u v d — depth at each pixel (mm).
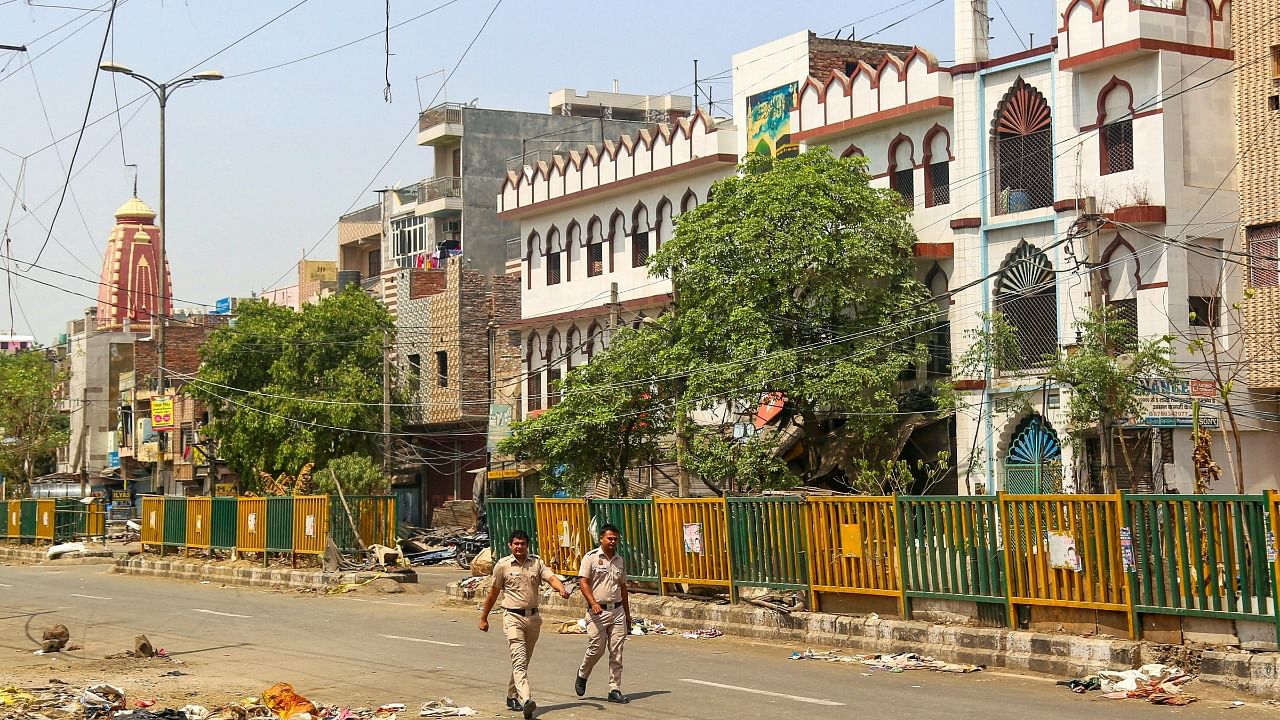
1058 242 25703
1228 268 27453
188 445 67375
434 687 15078
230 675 16328
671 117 67250
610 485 34531
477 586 25906
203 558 37094
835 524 18875
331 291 67750
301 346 50500
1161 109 27094
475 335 51375
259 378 51344
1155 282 26969
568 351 41656
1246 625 13969
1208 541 14242
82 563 45094
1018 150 30297
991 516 16750
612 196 42438
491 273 58531
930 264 32031
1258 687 13281
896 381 30906
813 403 31281
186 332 70062
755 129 37781
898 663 16469
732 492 32406
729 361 30625
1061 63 28609
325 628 21938
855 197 30594
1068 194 28891
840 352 30328
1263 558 13781
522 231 47125
